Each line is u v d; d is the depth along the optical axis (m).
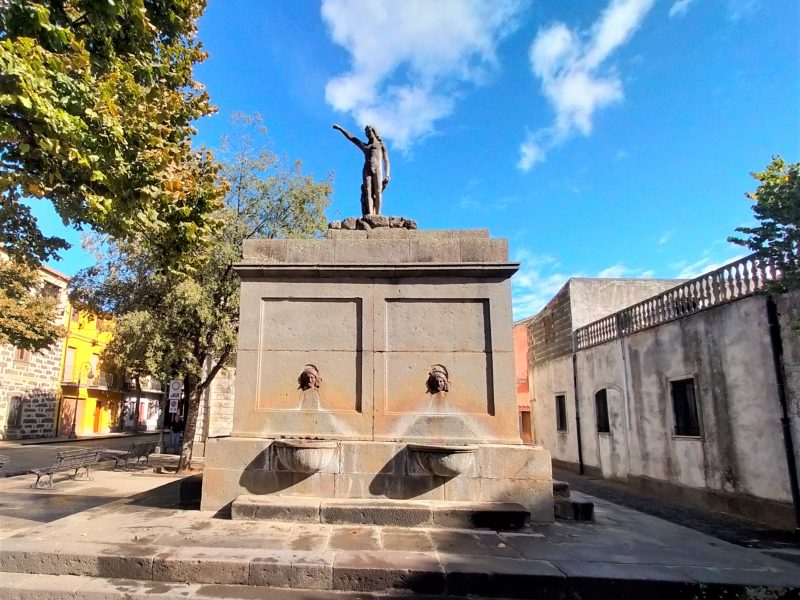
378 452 6.16
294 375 6.60
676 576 4.27
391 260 6.84
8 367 27.05
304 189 15.60
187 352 13.93
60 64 5.43
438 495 6.02
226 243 13.83
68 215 6.87
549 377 22.44
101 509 6.25
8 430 27.05
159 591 4.11
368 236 7.25
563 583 4.19
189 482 6.74
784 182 7.73
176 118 8.20
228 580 4.28
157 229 7.74
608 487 15.48
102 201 6.33
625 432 15.69
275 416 6.45
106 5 6.23
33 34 5.62
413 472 6.09
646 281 20.34
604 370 17.17
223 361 15.15
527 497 6.02
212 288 13.54
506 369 6.52
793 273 8.25
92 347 34.97
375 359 6.58
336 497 6.04
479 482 6.05
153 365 13.49
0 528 7.72
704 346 12.00
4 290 19.08
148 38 7.35
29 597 4.08
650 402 14.31
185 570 4.30
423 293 6.74
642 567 4.45
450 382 6.52
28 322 19.52
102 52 6.83
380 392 6.50
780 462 9.68
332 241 6.92
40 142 5.34
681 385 13.05
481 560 4.51
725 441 11.23
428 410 6.45
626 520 6.36
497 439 6.33
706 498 11.80
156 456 20.48
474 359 6.59
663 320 13.73
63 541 4.79
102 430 37.38
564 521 6.15
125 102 6.55
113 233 7.60
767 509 9.95
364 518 5.57
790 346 9.52
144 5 7.66
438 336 6.65
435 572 4.23
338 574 4.25
